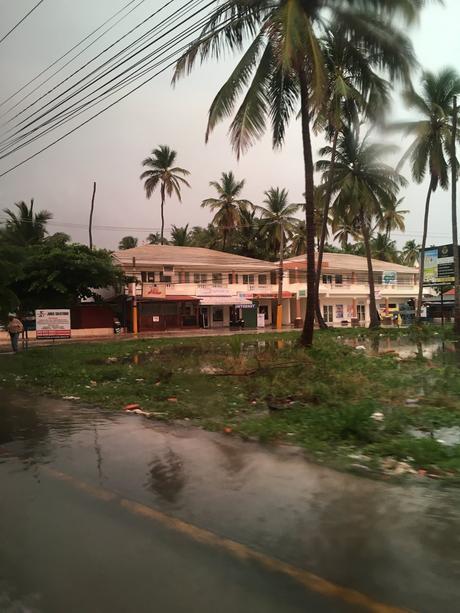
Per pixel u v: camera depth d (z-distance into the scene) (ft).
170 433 22.29
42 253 114.52
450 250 107.96
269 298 161.48
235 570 10.41
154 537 12.01
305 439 20.68
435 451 18.62
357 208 103.86
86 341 97.81
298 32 42.57
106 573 10.43
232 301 148.97
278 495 14.58
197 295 146.00
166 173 174.70
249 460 18.04
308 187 56.44
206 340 88.12
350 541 11.59
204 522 12.80
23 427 24.06
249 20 49.11
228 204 177.99
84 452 19.57
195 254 156.56
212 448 19.75
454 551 11.04
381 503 13.89
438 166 95.30
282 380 34.78
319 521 12.73
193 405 28.55
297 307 167.53
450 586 9.66
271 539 11.76
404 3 43.47
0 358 59.67
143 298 134.92
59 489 15.49
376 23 47.91
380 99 57.36
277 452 18.99
